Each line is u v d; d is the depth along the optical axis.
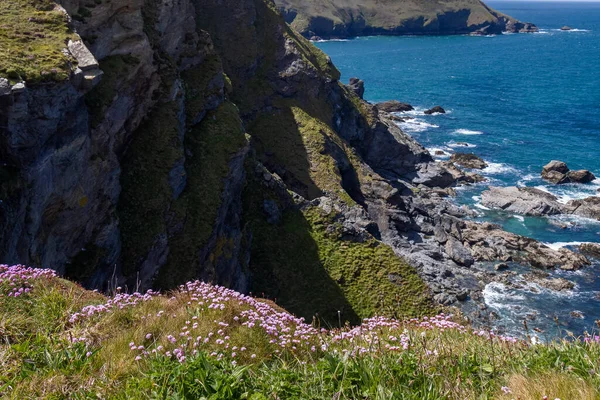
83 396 9.88
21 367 10.67
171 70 56.38
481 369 11.04
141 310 14.01
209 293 15.31
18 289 14.10
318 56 118.44
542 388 9.68
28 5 38.97
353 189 90.81
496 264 70.56
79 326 12.83
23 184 29.31
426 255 72.69
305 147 90.75
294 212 68.69
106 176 40.91
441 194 95.19
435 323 15.92
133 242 43.16
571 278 67.38
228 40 102.25
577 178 98.69
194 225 48.91
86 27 43.25
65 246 35.94
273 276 59.88
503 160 112.25
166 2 60.28
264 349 12.41
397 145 109.25
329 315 56.66
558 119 145.38
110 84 42.81
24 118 28.94
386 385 10.51
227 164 57.66
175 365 10.54
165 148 50.19
